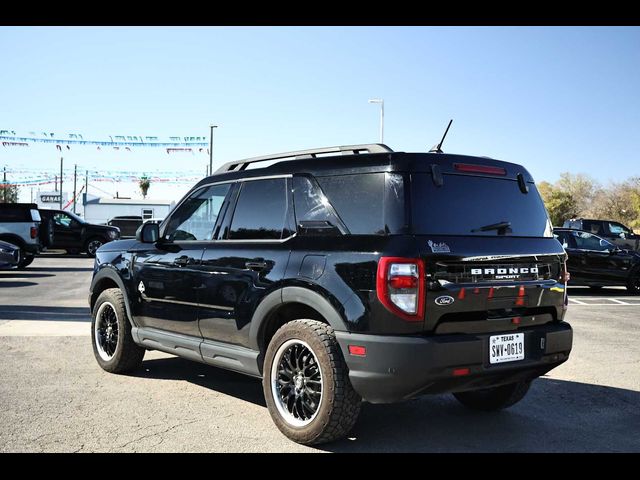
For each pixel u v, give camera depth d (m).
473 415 4.87
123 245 6.02
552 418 4.82
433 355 3.62
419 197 3.87
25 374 5.83
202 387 5.53
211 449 3.96
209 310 4.82
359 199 4.00
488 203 4.20
